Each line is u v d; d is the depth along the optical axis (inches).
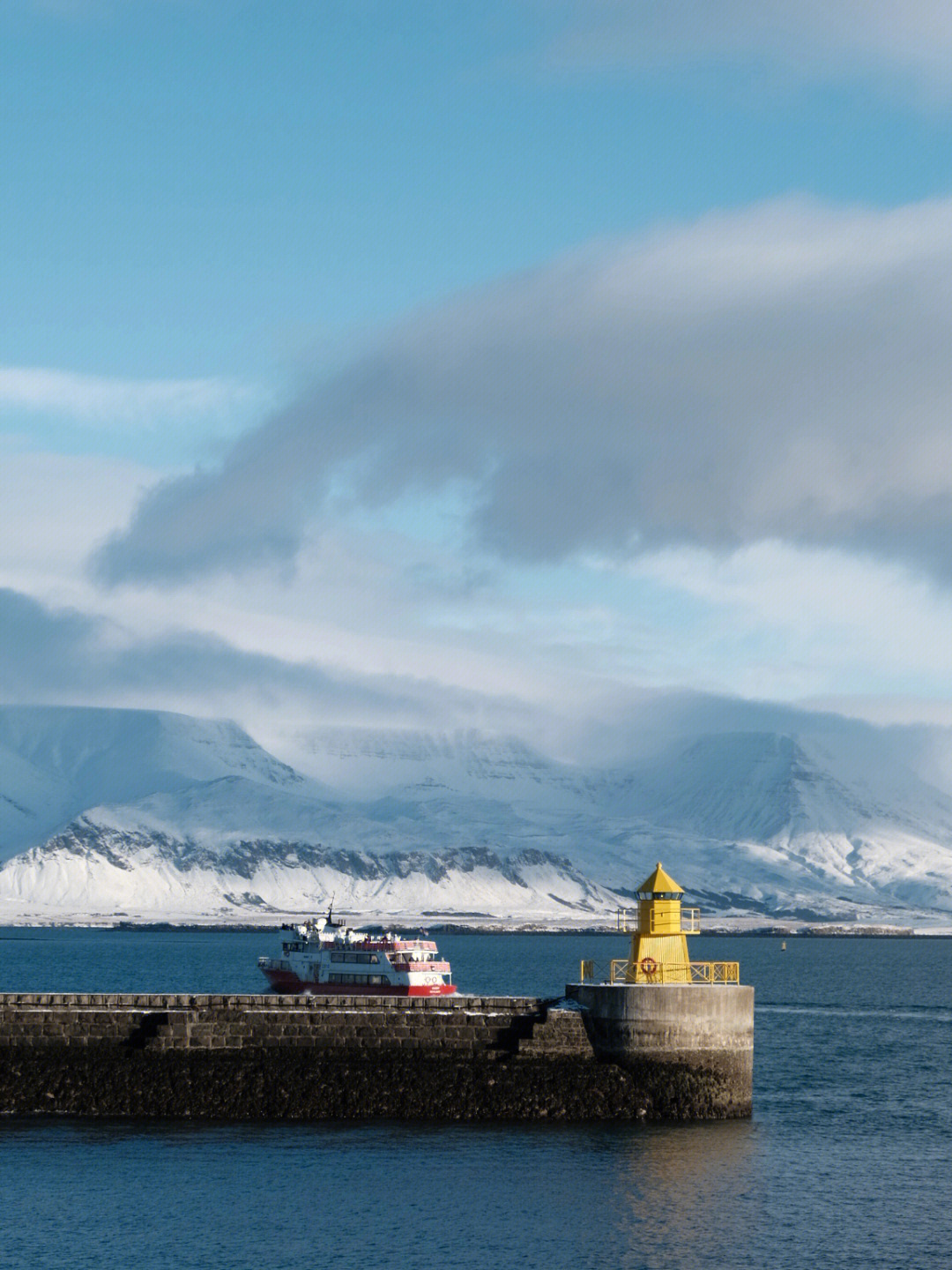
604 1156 4458.7
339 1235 3833.7
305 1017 4790.8
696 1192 4224.9
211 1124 4633.4
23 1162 4279.0
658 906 5059.1
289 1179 4202.8
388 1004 4995.1
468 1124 4709.6
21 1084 4692.4
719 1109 4862.2
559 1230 3900.1
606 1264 3690.9
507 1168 4338.1
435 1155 4421.8
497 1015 4889.3
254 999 4913.9
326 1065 4758.9
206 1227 3865.7
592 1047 4872.0
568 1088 4776.1
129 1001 4847.4
